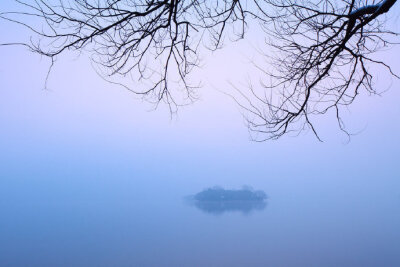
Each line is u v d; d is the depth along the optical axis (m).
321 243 58.91
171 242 62.59
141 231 79.50
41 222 110.75
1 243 64.44
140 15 2.46
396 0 2.35
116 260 48.72
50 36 2.32
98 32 2.42
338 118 3.35
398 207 153.12
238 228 82.06
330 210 137.50
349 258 46.66
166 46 2.93
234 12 2.88
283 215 116.56
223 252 52.34
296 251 52.03
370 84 3.25
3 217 132.25
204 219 108.56
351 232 72.19
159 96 3.03
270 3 2.92
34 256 52.25
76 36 2.40
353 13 2.70
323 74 3.10
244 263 45.09
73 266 45.25
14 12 2.21
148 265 45.03
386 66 3.15
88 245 61.38
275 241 61.56
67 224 102.25
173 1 2.52
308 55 3.17
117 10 2.40
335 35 2.96
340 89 3.35
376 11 2.51
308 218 104.19
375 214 117.44
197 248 56.22
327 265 42.78
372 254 49.16
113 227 90.38
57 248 58.88
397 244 57.12
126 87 2.84
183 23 2.82
